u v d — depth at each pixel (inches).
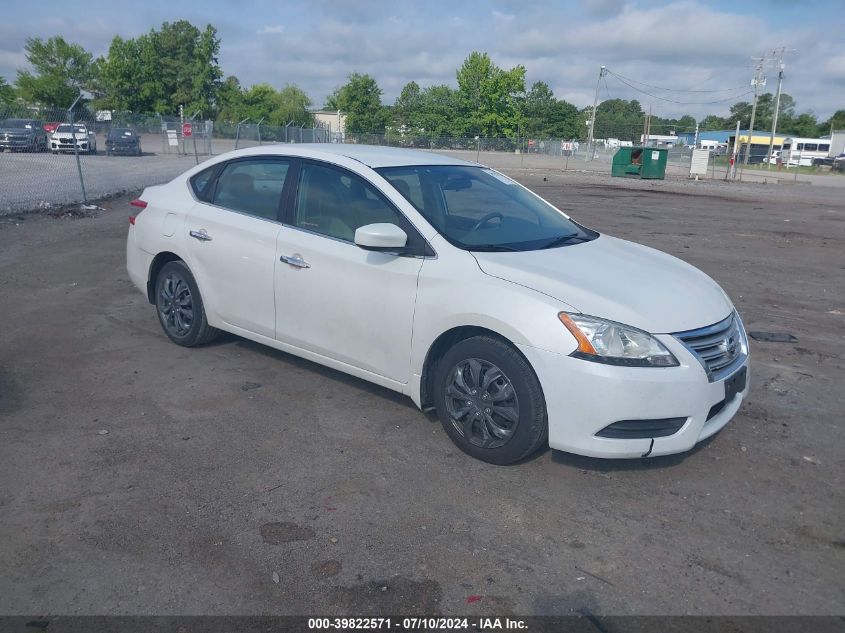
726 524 142.5
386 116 2942.9
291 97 3289.9
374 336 177.5
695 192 1069.8
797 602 120.0
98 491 148.2
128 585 120.0
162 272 232.1
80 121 941.2
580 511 145.4
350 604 117.0
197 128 1302.9
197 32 2773.1
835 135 3115.2
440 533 136.6
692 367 147.3
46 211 529.0
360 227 173.5
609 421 144.4
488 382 157.8
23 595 116.9
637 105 5083.7
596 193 963.3
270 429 178.1
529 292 153.0
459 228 177.6
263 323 204.1
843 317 307.6
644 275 168.1
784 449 175.3
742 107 4562.0
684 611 117.3
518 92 2888.8
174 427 177.8
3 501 143.5
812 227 628.1
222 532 135.2
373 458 165.0
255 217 205.0
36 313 269.7
